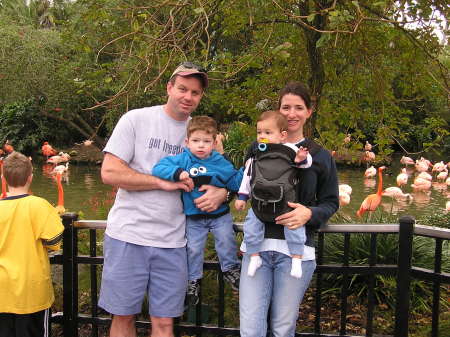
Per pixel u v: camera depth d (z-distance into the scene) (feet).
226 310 12.31
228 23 16.24
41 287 8.96
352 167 51.37
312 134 14.82
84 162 56.49
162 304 8.20
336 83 17.22
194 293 8.48
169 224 8.13
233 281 8.43
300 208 7.30
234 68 14.16
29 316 8.96
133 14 12.67
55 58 43.42
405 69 16.24
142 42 13.05
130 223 8.07
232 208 23.20
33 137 61.00
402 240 8.46
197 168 8.16
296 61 16.69
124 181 7.94
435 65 15.01
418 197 34.96
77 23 15.35
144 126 8.23
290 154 7.44
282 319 7.48
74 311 9.54
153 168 8.07
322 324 12.21
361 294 13.47
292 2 13.17
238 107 16.67
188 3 11.65
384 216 17.81
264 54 12.64
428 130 17.53
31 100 52.60
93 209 29.66
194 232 8.36
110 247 8.20
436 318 8.51
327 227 8.59
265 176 7.34
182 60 12.96
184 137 8.45
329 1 13.32
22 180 9.12
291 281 7.45
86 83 14.53
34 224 8.91
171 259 8.12
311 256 7.64
